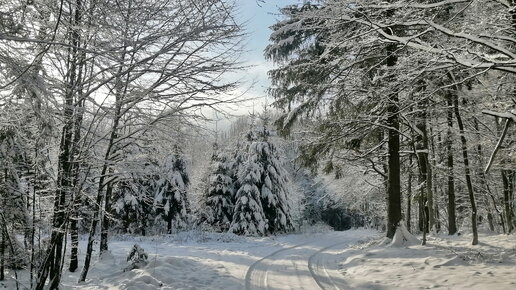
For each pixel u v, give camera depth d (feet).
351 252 55.52
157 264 41.01
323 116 56.34
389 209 54.80
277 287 32.53
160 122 30.50
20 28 15.51
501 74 33.12
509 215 73.77
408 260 40.73
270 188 122.31
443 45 26.35
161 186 108.47
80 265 45.88
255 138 126.41
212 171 127.03
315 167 62.90
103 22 19.66
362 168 79.51
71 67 22.66
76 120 24.91
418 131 52.80
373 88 44.14
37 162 24.84
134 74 23.62
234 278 36.40
